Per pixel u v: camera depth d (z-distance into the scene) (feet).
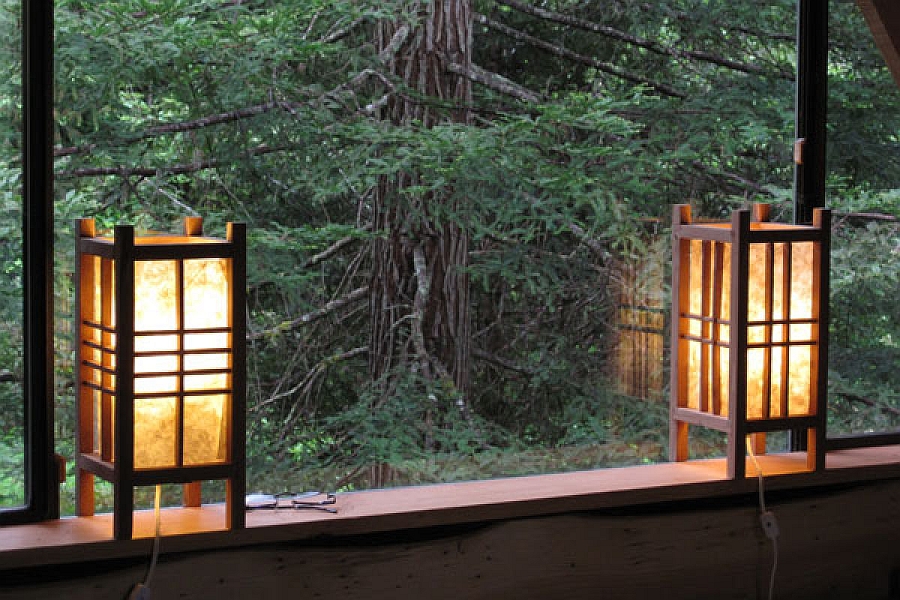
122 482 7.54
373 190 10.07
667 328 10.69
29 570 7.61
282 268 9.80
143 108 9.25
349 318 10.02
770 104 10.82
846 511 10.17
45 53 8.02
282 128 9.76
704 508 9.61
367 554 8.44
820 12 10.53
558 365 10.43
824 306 9.53
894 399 10.97
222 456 7.88
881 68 10.80
